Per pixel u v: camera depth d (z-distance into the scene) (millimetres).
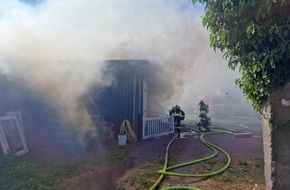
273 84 3582
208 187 5059
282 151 3779
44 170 6160
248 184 5234
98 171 6109
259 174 5895
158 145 9164
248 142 9922
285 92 3709
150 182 5344
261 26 3332
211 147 8742
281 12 3258
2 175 5773
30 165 6555
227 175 5828
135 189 5012
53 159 7145
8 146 7262
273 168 3805
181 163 6809
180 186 5027
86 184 5277
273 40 3395
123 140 9242
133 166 6547
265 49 3482
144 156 7570
